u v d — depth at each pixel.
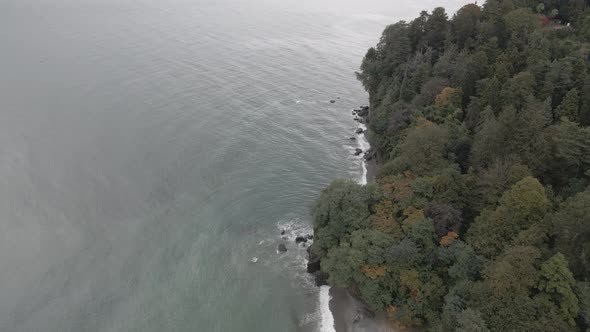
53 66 151.88
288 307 70.75
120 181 97.88
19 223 85.75
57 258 78.75
